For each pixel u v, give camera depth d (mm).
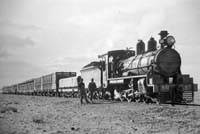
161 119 9297
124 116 10375
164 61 15555
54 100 24219
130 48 21641
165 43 16016
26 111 13836
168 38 15773
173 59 15781
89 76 26188
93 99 23797
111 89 21344
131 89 17453
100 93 23109
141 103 15602
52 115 11641
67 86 35625
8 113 13039
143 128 7875
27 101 23906
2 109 13820
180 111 10922
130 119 9617
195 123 8258
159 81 14797
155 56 15570
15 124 9281
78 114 11734
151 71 15477
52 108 15250
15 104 19766
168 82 15656
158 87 14719
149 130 7547
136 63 17672
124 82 18359
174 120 8969
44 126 8773
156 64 15391
